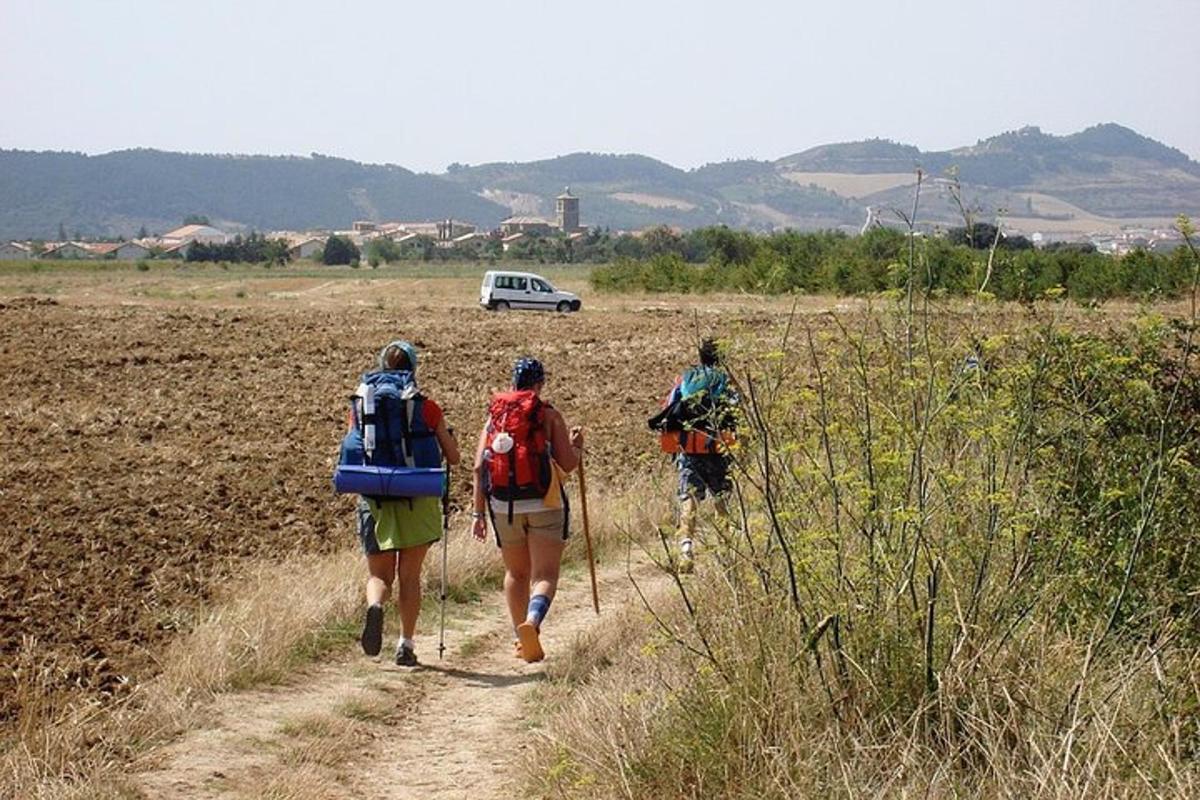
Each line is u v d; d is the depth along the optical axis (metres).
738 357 7.64
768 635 6.28
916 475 6.37
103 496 15.07
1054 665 5.99
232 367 30.00
